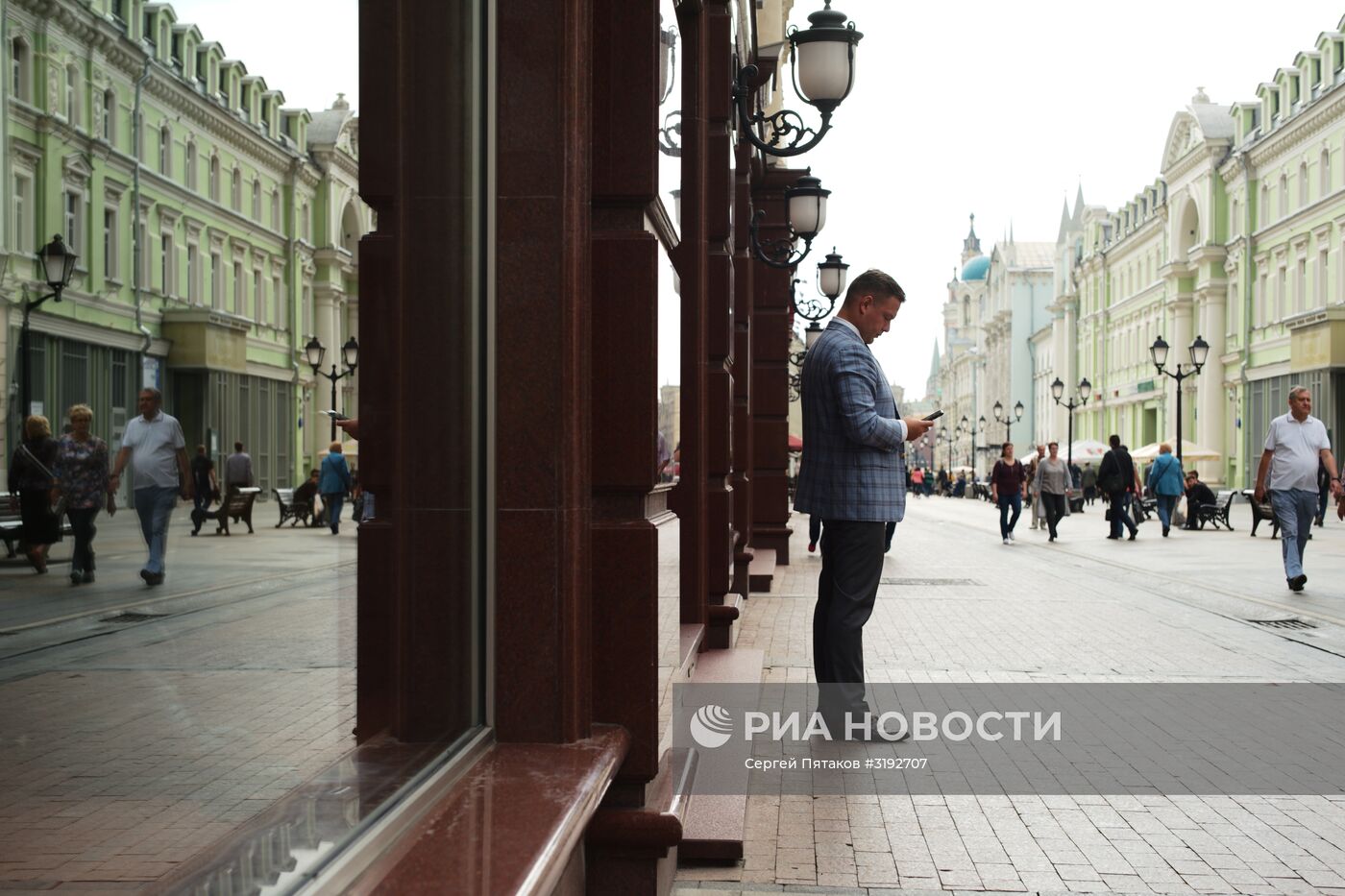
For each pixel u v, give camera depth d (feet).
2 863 4.16
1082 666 26.37
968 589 44.68
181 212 5.21
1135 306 254.68
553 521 10.89
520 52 10.98
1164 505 84.28
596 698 11.57
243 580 5.70
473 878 7.00
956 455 563.07
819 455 19.56
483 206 10.75
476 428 10.43
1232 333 197.67
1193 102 211.82
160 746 5.03
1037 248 411.75
